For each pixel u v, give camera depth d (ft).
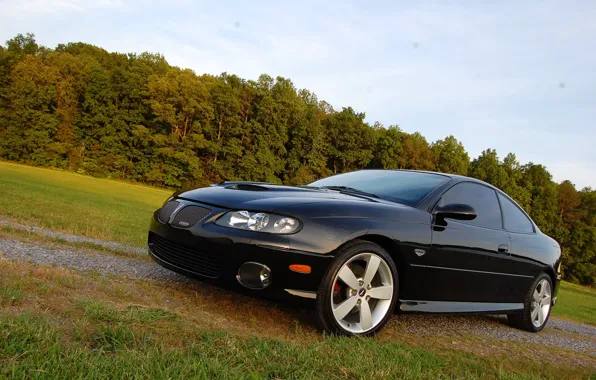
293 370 7.04
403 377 7.54
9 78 229.25
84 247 16.89
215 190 11.59
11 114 219.61
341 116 260.01
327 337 9.67
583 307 78.64
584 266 249.75
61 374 5.52
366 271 10.46
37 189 87.76
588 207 268.00
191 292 11.68
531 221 16.58
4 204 50.90
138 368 5.99
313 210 10.11
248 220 9.94
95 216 58.44
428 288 11.71
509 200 15.69
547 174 277.64
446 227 12.11
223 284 10.00
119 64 269.44
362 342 9.53
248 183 12.75
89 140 228.43
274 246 9.52
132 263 14.66
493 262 13.44
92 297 9.26
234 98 238.68
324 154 256.93
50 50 279.90
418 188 13.08
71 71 230.68
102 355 6.38
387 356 8.72
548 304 16.62
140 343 7.08
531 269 15.23
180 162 229.86
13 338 6.18
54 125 221.25
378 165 265.75
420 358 9.03
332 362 7.67
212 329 8.63
